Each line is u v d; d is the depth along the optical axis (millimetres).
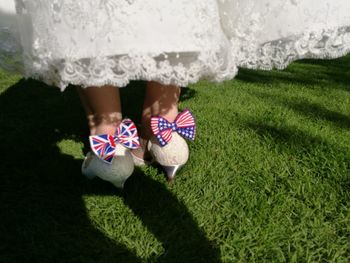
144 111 1627
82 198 1473
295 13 1160
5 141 1931
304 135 2057
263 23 1181
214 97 2840
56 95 2771
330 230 1301
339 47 1240
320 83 3527
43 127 2150
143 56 1009
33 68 1091
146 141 1667
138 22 997
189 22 1021
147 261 1171
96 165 1439
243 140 1968
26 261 1162
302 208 1410
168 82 1054
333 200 1459
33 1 1031
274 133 2062
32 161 1740
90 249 1218
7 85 2988
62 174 1635
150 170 1670
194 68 1069
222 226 1315
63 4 1002
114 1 984
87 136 2070
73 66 1023
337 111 2590
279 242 1252
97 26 996
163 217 1363
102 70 1013
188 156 1627
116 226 1325
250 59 1224
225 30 1221
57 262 1166
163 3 996
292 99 2875
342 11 1199
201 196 1477
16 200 1440
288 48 1199
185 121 1576
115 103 1449
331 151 1820
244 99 2834
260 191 1515
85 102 1485
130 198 1475
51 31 1024
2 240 1236
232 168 1683
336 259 1183
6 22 1133
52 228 1300
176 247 1218
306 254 1191
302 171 1674
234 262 1174
